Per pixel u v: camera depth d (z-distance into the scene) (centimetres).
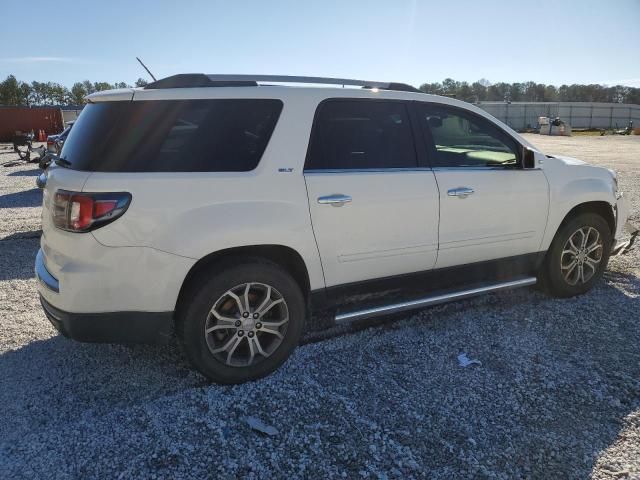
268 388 322
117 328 298
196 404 305
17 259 611
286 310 333
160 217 289
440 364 348
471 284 418
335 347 375
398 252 365
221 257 317
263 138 322
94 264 285
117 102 304
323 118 344
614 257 578
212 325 314
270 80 349
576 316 422
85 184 283
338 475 248
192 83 324
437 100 390
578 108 7000
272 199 316
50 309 304
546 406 299
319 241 334
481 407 299
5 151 2486
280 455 262
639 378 326
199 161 305
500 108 6669
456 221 385
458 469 251
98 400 309
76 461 257
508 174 407
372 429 281
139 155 294
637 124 7419
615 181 482
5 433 278
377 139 362
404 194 359
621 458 256
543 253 438
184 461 257
